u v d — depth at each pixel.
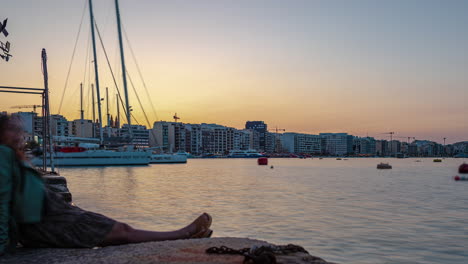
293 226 14.50
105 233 3.75
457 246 11.56
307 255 3.38
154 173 56.47
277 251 3.40
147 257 3.32
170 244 3.79
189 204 20.84
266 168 85.06
